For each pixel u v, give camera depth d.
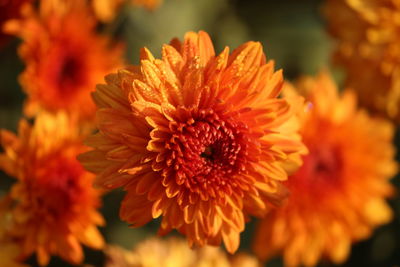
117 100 0.35
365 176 0.46
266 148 0.36
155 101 0.35
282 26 0.55
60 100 0.45
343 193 0.46
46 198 0.41
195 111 0.35
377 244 0.53
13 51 0.48
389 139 0.47
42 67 0.44
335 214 0.46
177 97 0.35
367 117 0.47
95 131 0.46
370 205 0.47
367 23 0.47
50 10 0.44
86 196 0.42
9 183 0.48
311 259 0.46
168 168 0.36
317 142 0.45
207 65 0.35
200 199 0.36
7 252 0.41
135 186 0.36
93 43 0.46
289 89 0.44
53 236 0.41
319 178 0.45
